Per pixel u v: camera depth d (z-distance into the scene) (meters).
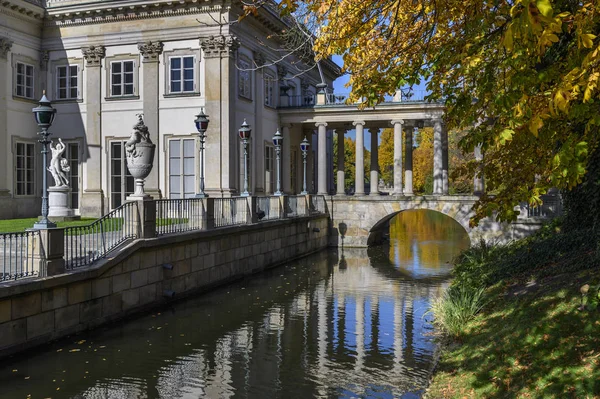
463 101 9.12
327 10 9.45
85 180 34.28
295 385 11.58
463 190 61.34
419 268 29.77
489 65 8.73
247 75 34.94
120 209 17.38
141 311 17.77
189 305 19.20
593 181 15.54
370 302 20.38
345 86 10.91
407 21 10.09
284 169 40.56
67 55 34.31
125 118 33.47
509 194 8.44
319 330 16.11
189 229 21.05
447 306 14.73
